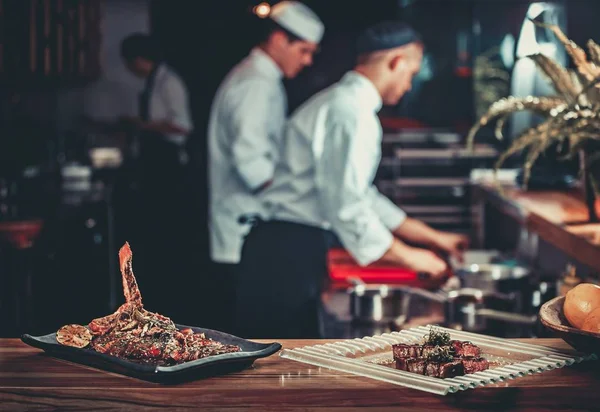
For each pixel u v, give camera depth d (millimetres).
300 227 4105
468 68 8172
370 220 3920
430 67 8312
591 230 3357
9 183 6219
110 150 8609
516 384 1836
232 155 4949
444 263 3896
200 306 7664
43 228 5527
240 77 5020
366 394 1809
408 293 3459
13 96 7840
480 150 6891
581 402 1798
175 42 10648
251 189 4969
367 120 3988
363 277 3832
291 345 2148
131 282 2041
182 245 9062
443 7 8188
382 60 3998
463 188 6797
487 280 3477
